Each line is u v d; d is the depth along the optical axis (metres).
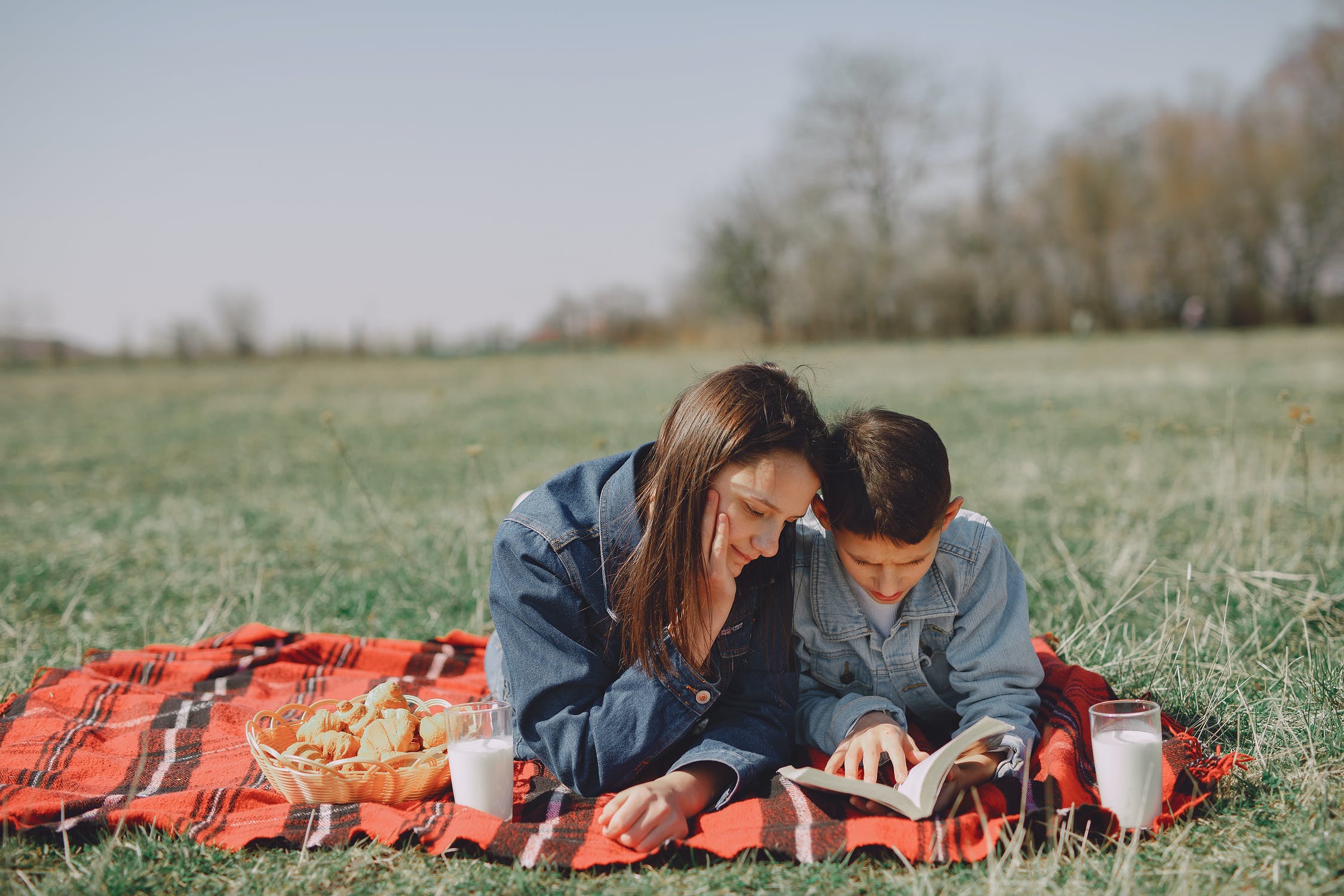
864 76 35.12
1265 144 32.06
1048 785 1.84
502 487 5.99
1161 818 1.83
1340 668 2.51
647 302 39.66
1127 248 34.69
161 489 6.41
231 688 2.76
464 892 1.68
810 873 1.70
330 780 1.95
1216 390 10.62
